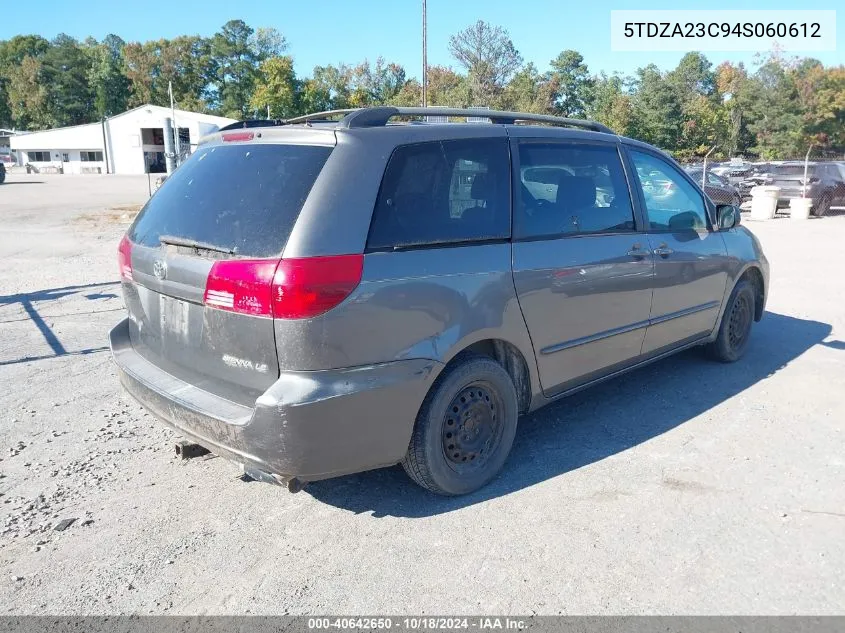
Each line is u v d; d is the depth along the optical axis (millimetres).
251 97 98438
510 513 3307
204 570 2869
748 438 4164
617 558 2934
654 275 4402
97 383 5199
